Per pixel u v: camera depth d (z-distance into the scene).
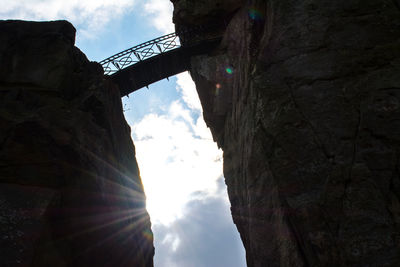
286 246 13.06
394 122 11.79
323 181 11.83
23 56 14.40
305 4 15.28
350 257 10.35
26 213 9.84
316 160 12.25
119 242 15.09
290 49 14.70
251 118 16.22
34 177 10.98
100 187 13.54
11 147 11.16
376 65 13.08
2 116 11.61
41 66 14.35
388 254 9.98
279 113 13.58
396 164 11.20
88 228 12.45
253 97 15.50
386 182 11.03
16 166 10.95
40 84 13.97
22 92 13.08
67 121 12.70
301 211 11.68
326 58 13.89
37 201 10.30
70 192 11.73
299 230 11.91
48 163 11.35
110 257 13.89
